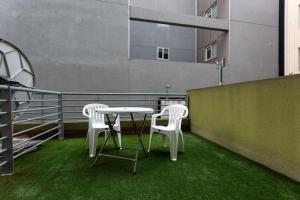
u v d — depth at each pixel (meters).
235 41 7.42
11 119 2.01
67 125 3.82
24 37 5.38
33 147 2.59
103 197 1.54
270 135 2.12
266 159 2.18
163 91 6.61
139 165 2.26
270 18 7.82
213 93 3.40
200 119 3.93
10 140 2.01
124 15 6.23
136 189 1.67
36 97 4.98
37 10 5.49
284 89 1.92
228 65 7.32
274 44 7.85
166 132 2.49
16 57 3.04
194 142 3.37
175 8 8.44
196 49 9.11
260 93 2.27
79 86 5.80
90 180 1.85
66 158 2.51
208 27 7.23
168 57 8.77
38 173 2.02
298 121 1.77
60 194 1.59
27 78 3.32
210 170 2.10
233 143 2.81
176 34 8.86
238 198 1.52
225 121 3.02
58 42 5.64
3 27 5.12
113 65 6.10
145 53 8.44
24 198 1.54
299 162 1.77
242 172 2.04
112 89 6.09
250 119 2.44
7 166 2.00
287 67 7.68
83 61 5.84
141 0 7.88
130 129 4.14
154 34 8.57
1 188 1.70
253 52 7.61
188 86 6.87
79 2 5.82
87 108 2.95
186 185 1.75
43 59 5.53
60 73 5.65
